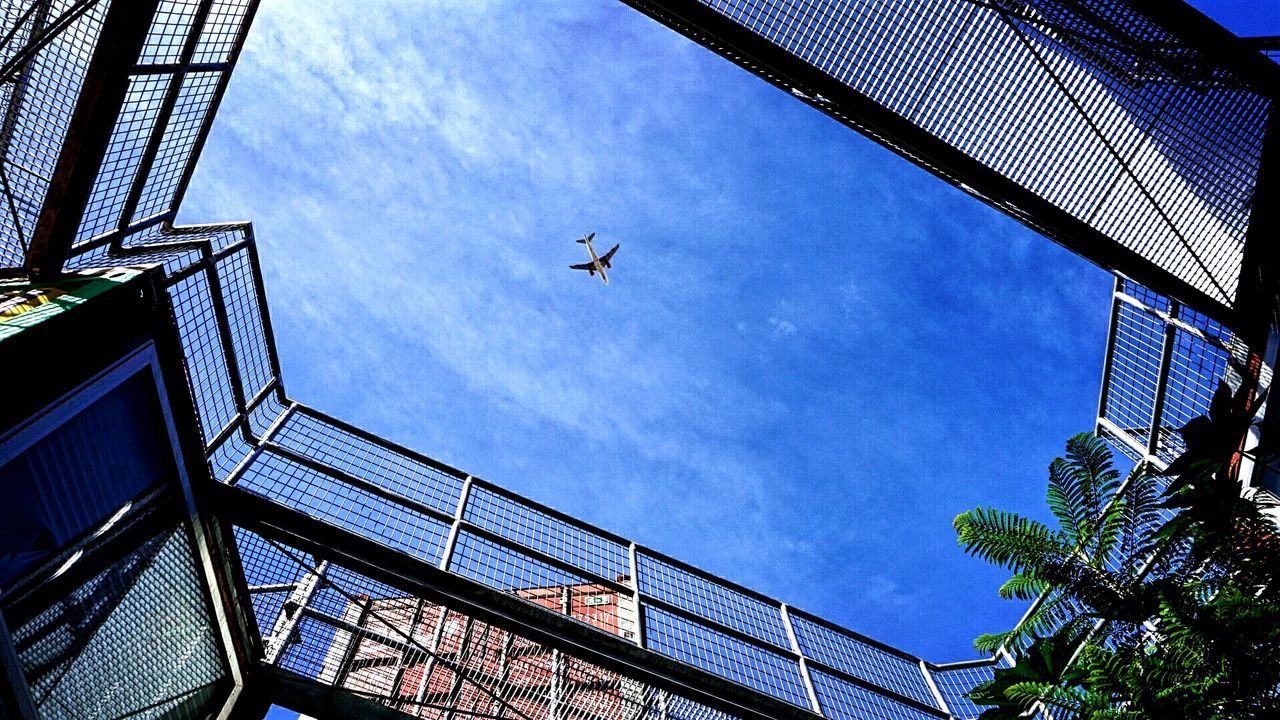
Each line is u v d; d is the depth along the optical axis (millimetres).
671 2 4707
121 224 4484
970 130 5207
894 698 6730
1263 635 4008
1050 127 5215
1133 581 4781
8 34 3654
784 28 4891
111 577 4297
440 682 5762
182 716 4938
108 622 4305
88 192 3955
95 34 3664
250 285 5645
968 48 5016
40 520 3672
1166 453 5910
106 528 4156
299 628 5617
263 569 5574
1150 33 4910
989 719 4781
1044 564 4926
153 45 4008
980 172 5199
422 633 5887
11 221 3926
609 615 6051
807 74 4918
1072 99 5137
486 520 6145
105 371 3980
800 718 5941
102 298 3963
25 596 3662
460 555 5629
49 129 3799
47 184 3854
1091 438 5250
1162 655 4379
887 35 4918
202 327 5027
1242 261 5316
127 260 4527
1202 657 4160
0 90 3787
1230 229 5332
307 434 6035
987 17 4941
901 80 5051
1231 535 4371
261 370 5824
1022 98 5121
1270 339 5098
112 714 4336
